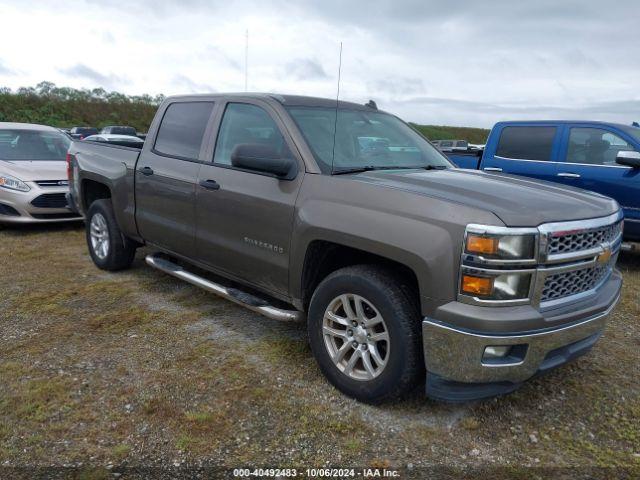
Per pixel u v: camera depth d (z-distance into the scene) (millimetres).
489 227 2684
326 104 4215
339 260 3613
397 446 2875
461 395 2879
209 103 4516
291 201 3535
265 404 3221
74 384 3389
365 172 3592
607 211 3221
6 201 7641
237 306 4836
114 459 2701
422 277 2844
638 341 4363
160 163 4750
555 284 2906
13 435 2863
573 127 7195
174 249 4734
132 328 4301
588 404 3352
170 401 3227
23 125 9328
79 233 7859
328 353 3379
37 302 4824
